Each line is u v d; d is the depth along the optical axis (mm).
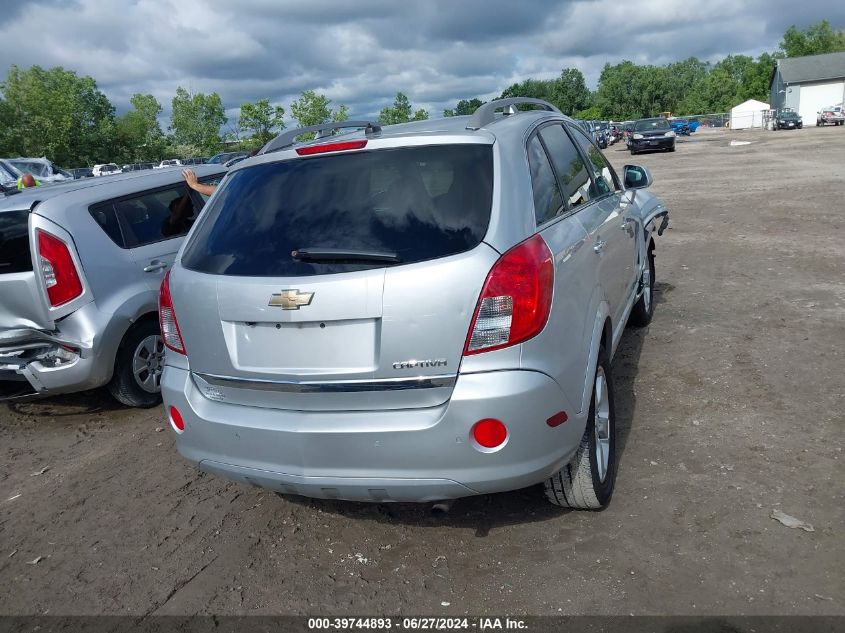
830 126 59906
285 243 3074
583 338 3234
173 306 3297
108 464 4734
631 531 3305
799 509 3326
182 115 84438
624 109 131000
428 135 3217
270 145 3811
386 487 2924
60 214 5215
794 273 7844
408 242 2893
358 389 2896
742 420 4301
